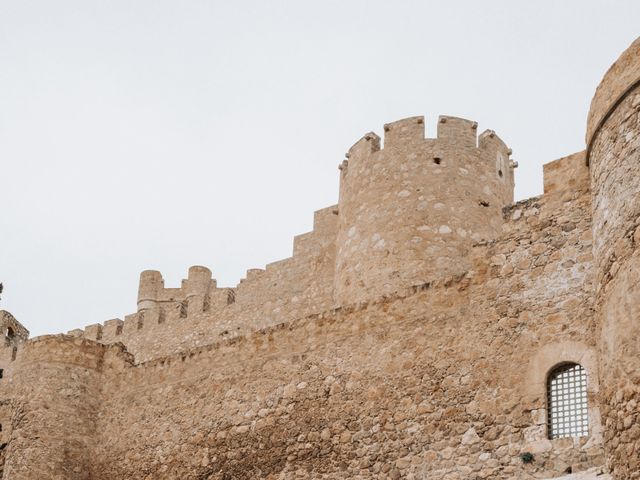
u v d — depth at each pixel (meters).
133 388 28.78
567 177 21.25
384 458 21.86
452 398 21.19
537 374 20.02
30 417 29.17
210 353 27.12
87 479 28.44
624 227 17.38
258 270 38.00
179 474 26.08
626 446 16.38
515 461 19.61
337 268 29.58
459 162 29.12
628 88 18.05
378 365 22.92
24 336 43.31
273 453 24.16
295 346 25.00
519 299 20.98
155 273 47.16
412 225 28.12
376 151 29.98
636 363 16.34
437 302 22.47
